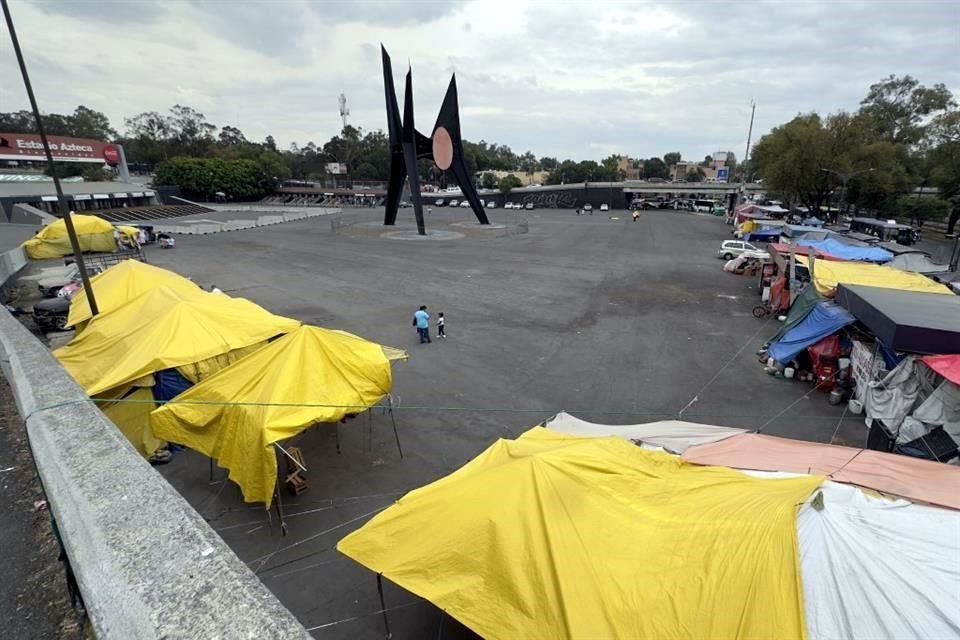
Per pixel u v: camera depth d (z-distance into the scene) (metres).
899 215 54.88
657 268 33.56
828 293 17.23
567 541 5.58
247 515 9.64
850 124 47.69
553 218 70.38
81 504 2.17
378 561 5.98
